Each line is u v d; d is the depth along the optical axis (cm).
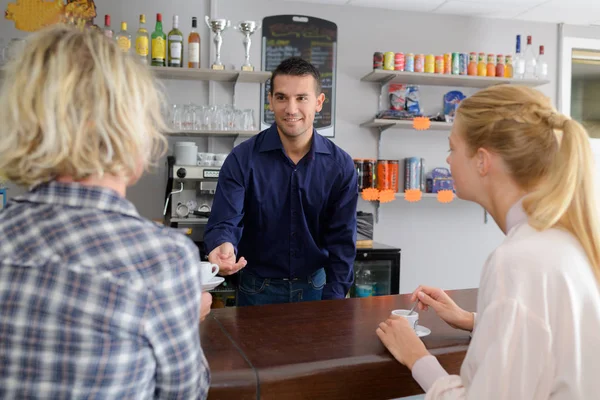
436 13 405
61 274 63
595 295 89
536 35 424
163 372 69
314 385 111
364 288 359
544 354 85
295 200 226
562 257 89
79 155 66
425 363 110
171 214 337
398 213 407
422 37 403
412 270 411
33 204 68
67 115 65
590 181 94
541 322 85
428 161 409
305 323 144
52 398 63
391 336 122
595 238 92
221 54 370
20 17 338
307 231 230
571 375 84
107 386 64
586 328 87
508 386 84
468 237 421
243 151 225
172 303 68
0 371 63
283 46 378
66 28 71
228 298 335
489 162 102
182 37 341
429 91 407
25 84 66
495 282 90
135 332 65
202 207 341
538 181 99
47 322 62
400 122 375
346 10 389
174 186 336
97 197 68
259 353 118
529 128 98
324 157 226
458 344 128
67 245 64
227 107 348
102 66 67
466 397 87
